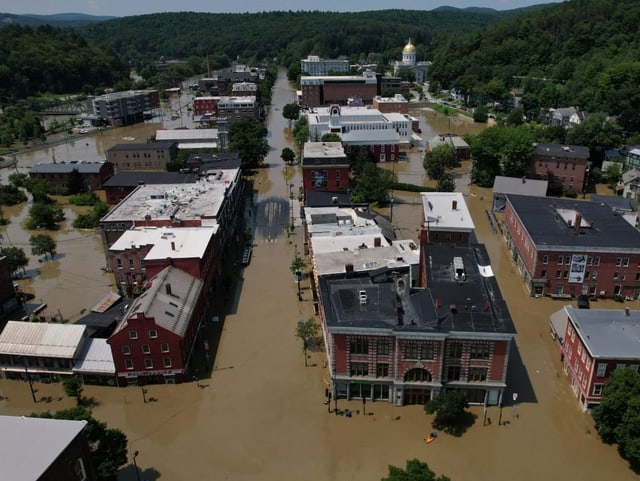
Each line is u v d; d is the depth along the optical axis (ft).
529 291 359.66
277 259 419.13
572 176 558.97
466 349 238.48
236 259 421.18
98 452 200.13
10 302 347.77
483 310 244.63
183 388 270.67
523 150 565.12
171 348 266.36
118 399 263.70
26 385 276.62
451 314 242.78
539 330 317.42
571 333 270.26
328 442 233.96
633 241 346.13
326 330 276.21
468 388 247.29
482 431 238.48
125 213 404.16
